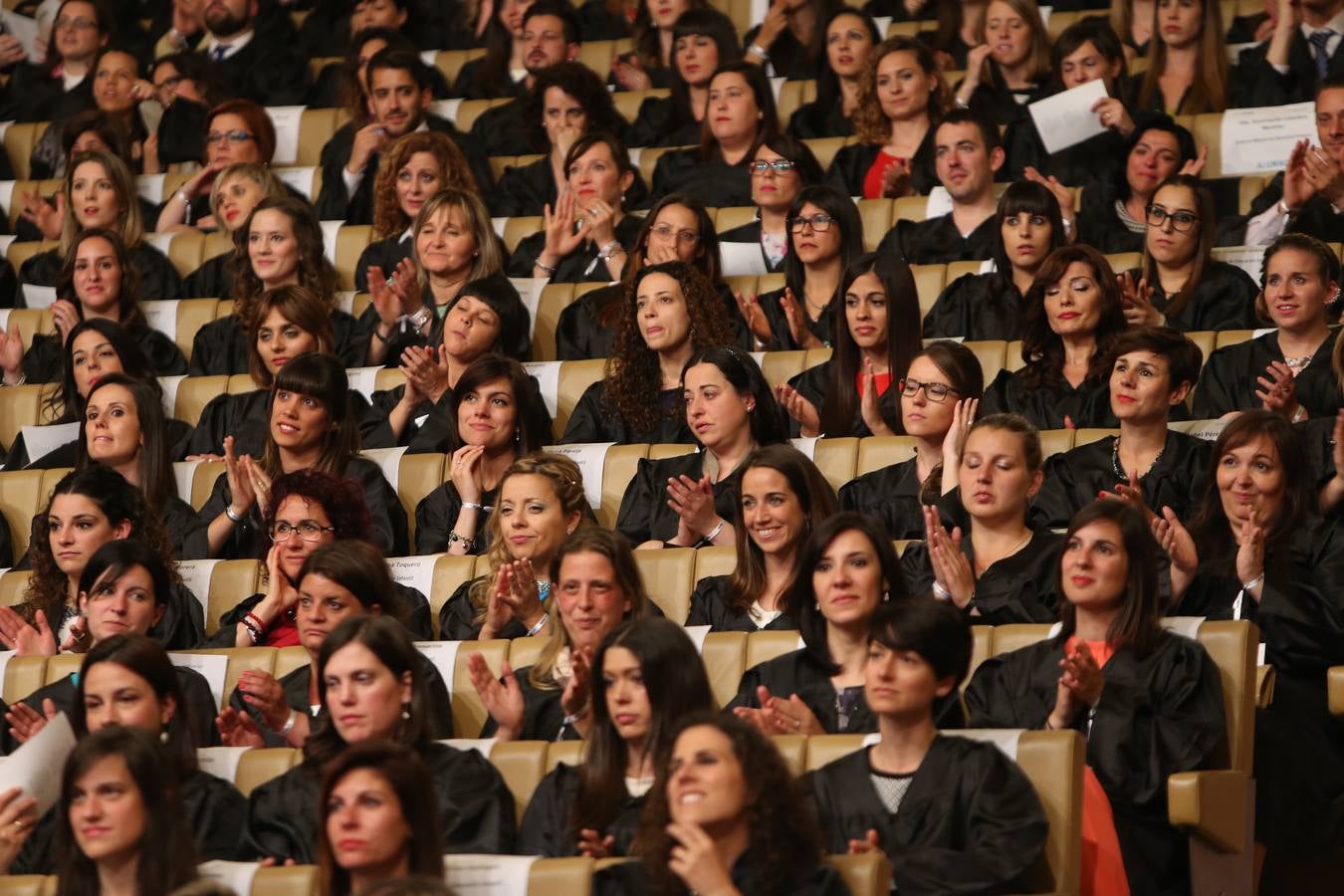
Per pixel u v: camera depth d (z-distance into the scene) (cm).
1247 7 2800
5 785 1373
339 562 1560
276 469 1998
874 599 1452
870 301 1973
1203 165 2319
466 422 1941
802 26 2831
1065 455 1834
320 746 1398
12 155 3019
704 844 1098
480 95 2967
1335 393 1903
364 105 2784
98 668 1402
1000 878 1209
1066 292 1959
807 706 1464
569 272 2386
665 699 1273
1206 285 2105
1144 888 1377
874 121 2530
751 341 2194
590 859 1204
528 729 1513
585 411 2089
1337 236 2181
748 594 1639
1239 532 1630
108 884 1252
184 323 2441
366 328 2325
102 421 2036
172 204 2689
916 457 1856
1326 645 1563
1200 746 1388
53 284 2616
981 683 1485
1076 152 2419
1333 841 1513
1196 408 1980
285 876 1238
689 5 2900
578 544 1498
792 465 1631
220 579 1844
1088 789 1345
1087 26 2541
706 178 2545
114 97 2945
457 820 1349
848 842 1275
